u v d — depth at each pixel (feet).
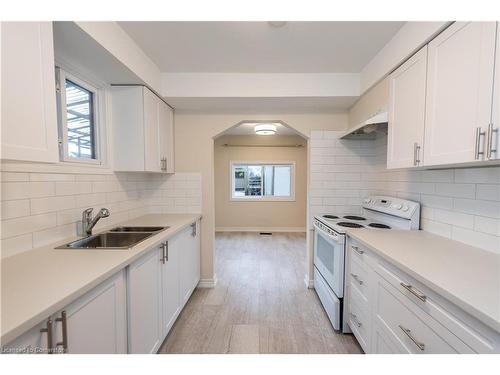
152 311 5.05
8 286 2.90
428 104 4.32
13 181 4.03
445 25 3.93
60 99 5.10
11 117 2.97
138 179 8.39
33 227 4.39
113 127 6.79
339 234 6.22
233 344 5.93
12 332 2.12
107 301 3.60
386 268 4.22
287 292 8.75
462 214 4.66
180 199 9.23
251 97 7.72
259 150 19.34
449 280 2.95
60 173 5.00
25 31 3.14
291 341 6.05
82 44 4.60
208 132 9.12
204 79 7.65
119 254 4.12
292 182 19.45
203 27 5.31
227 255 13.12
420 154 4.53
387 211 6.73
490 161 3.32
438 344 2.97
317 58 6.70
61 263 3.67
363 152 8.83
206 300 8.17
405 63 5.02
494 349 2.31
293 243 15.72
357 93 7.66
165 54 6.52
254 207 19.57
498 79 2.99
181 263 6.97
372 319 4.78
